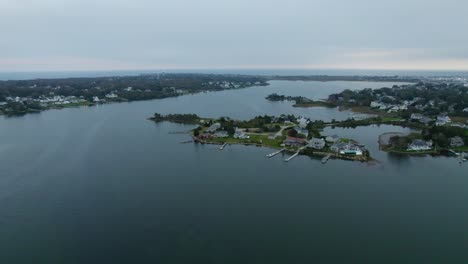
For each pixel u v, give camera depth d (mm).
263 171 119312
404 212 87062
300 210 88312
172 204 91688
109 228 79688
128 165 125250
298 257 68438
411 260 67562
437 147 145625
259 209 88812
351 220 83062
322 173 117062
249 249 71188
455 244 72938
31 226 80688
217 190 101312
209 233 77312
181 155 140250
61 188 102750
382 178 111875
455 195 97625
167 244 73062
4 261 67750
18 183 106875
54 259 68312
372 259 67875
